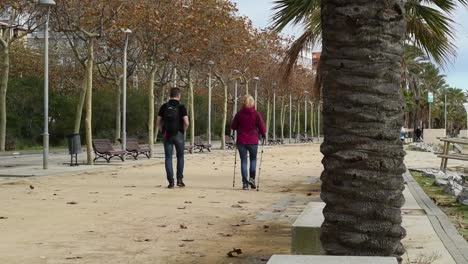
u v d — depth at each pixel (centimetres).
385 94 507
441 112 12188
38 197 1277
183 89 5812
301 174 2005
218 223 965
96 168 2186
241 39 4134
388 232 508
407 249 691
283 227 933
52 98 4909
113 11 2600
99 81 5216
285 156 3388
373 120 506
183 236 850
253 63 5044
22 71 5019
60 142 5034
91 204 1171
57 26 2816
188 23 3047
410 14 1241
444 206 1135
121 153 2703
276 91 6619
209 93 4581
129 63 4481
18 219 979
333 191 520
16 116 4553
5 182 1596
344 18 510
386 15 505
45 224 934
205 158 3069
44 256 714
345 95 511
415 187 1442
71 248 760
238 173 1994
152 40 3069
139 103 5600
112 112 5347
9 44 3609
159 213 1062
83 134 5084
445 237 766
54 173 1919
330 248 520
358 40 507
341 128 513
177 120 1495
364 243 508
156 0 2966
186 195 1337
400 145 516
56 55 5128
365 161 506
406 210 1025
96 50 3934
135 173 1989
